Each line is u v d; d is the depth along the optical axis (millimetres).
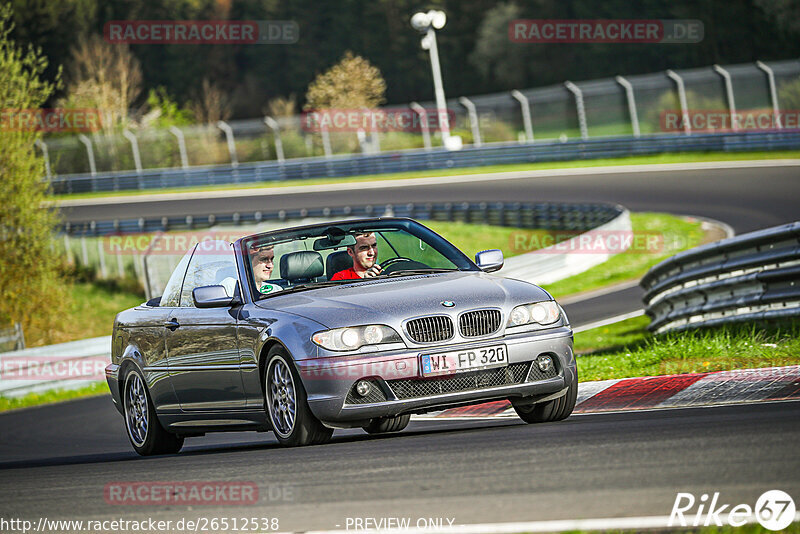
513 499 16016
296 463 21797
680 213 109312
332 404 23531
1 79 112938
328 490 18297
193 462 24578
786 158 137250
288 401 24734
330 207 148500
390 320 23859
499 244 117750
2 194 113250
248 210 157500
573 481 16922
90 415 53469
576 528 13922
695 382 29578
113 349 32500
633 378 32469
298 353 23906
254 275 27172
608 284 82688
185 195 187750
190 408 28469
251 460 23234
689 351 35938
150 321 30047
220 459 24500
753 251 42281
